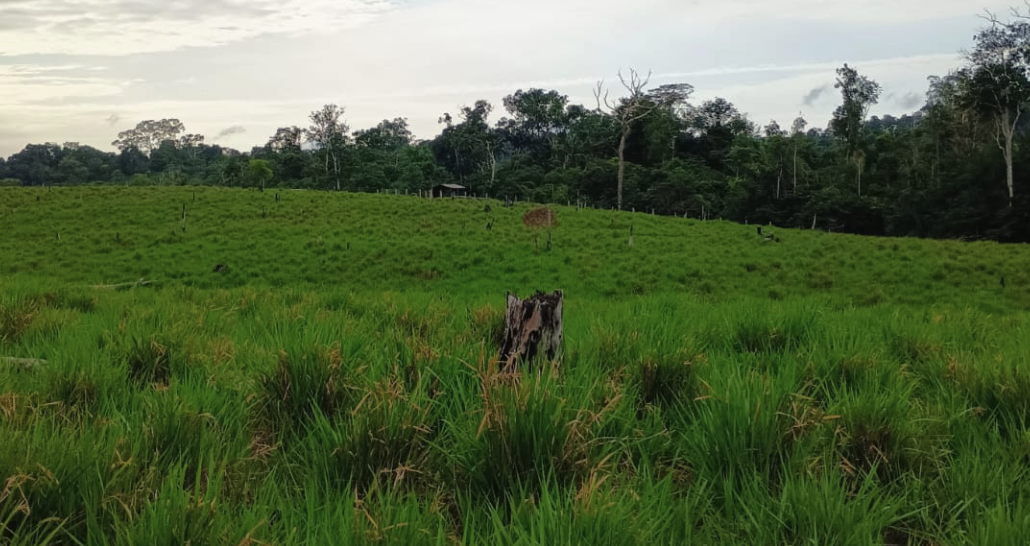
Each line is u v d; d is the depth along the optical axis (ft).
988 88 213.25
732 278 94.84
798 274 95.45
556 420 9.96
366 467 10.01
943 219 213.46
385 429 10.19
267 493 9.21
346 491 8.75
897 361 17.78
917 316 31.40
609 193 331.57
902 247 109.40
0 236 135.95
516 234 132.46
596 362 15.60
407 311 24.63
